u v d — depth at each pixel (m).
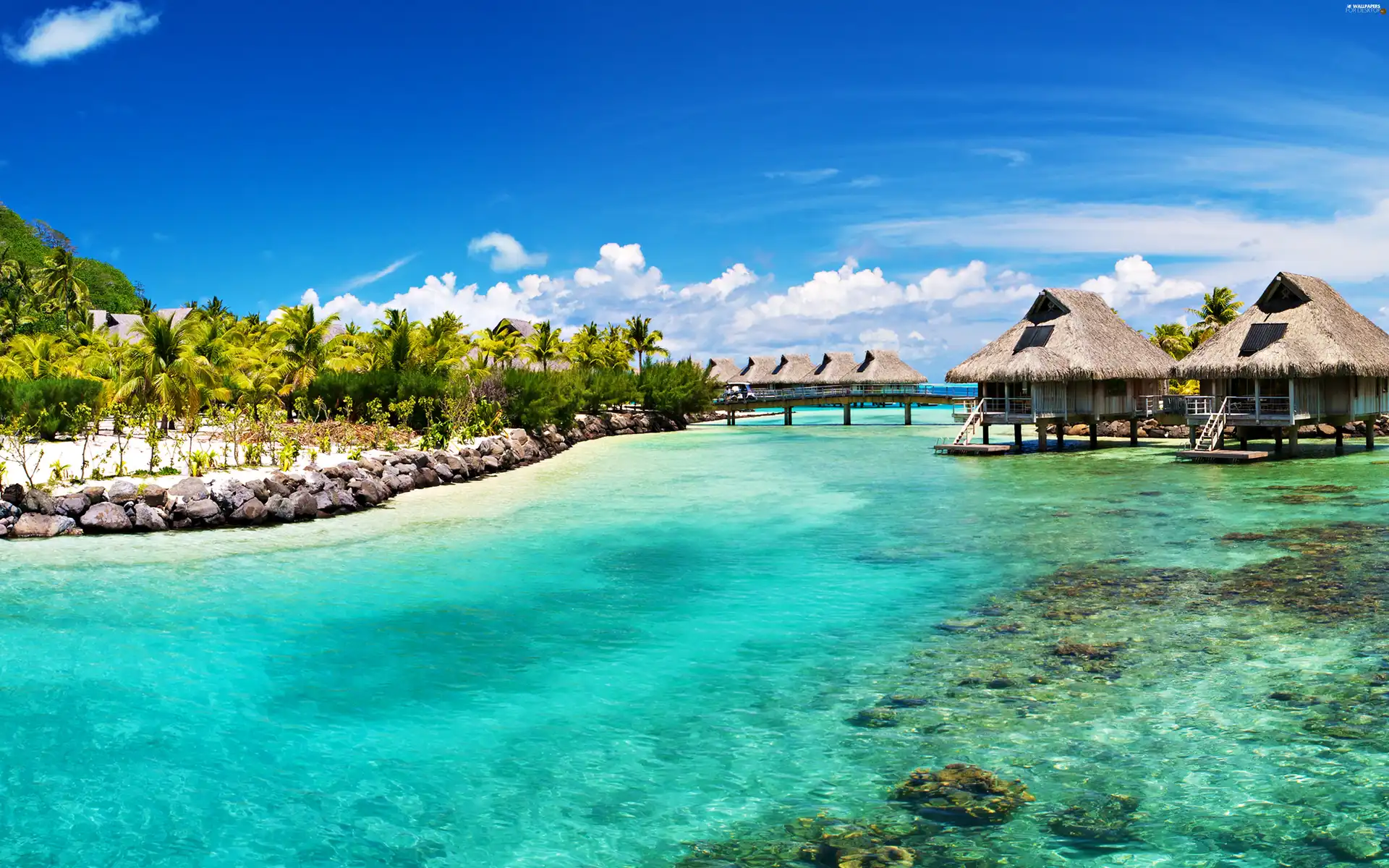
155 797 6.71
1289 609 10.93
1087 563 13.85
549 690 8.84
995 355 35.34
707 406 58.94
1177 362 31.25
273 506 18.53
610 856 5.77
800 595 12.35
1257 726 7.44
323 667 9.56
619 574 13.81
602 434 47.75
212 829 6.25
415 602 12.17
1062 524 17.50
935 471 27.98
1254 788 6.38
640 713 8.20
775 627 10.84
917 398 56.19
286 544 16.16
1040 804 6.22
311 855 5.89
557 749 7.45
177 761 7.33
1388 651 9.30
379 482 22.09
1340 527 16.42
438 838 6.07
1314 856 5.50
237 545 16.08
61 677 9.23
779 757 7.14
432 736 7.78
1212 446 29.12
